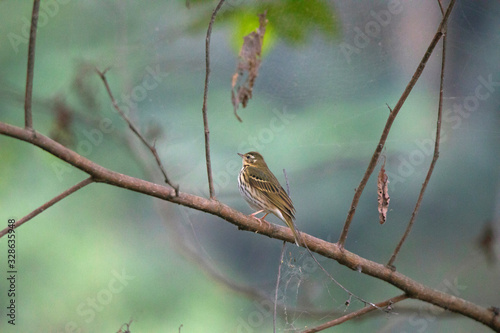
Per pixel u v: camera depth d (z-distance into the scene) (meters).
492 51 13.27
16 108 11.36
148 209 13.23
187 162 13.41
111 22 12.65
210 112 13.81
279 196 10.09
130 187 5.90
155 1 12.46
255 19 8.87
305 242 7.07
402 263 13.09
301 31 8.71
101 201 13.02
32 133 5.20
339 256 7.11
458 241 12.83
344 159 13.80
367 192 13.84
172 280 12.35
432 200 13.45
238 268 13.52
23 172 11.36
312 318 9.98
